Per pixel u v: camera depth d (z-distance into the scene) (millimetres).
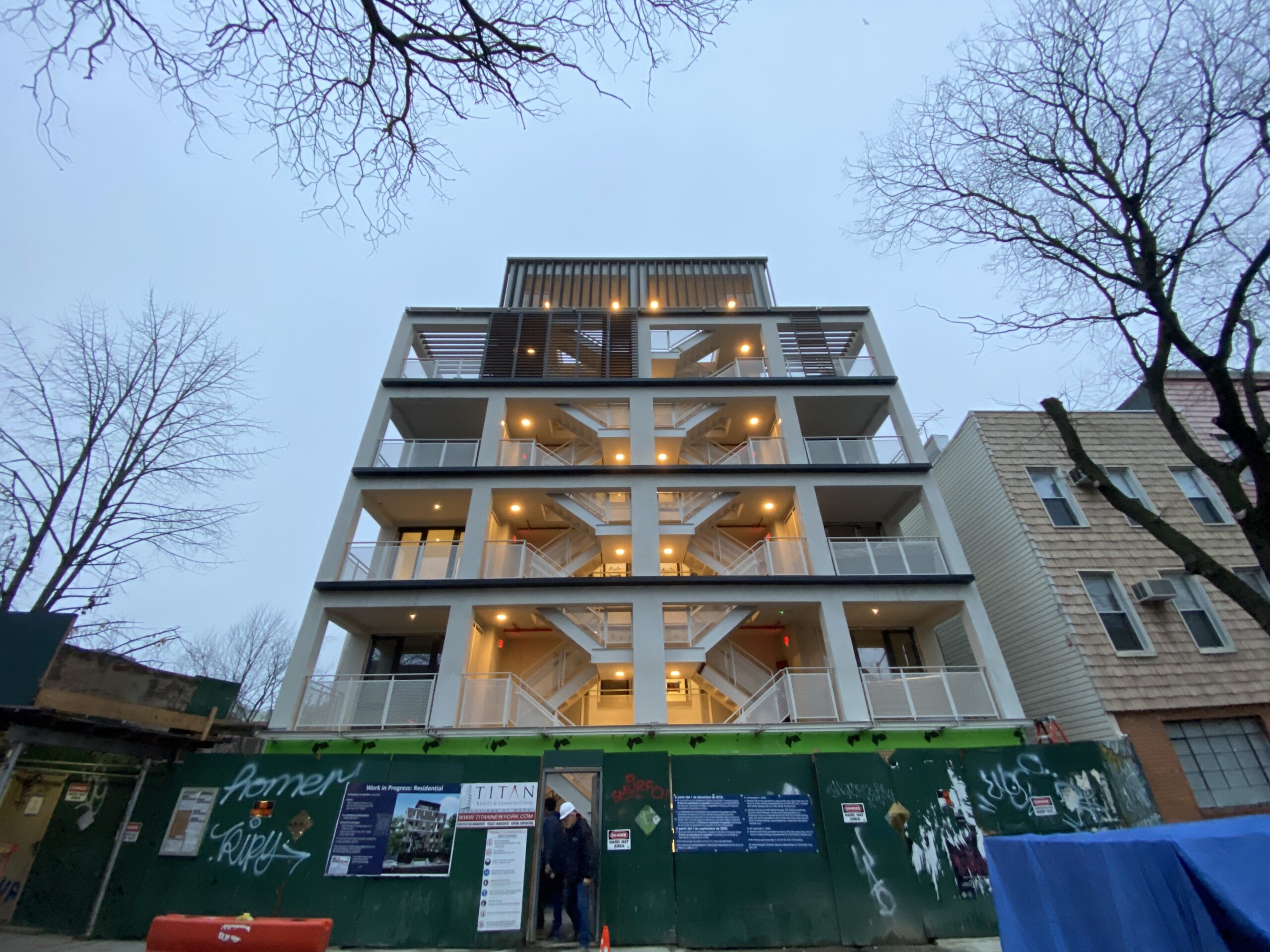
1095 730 12680
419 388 17719
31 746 9336
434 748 12039
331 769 9906
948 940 8727
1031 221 8852
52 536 12430
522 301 21047
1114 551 14656
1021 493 15602
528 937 8578
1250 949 3031
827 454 17078
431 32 4883
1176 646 13414
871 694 12930
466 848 9188
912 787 9867
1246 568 14453
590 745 12148
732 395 18047
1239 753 12312
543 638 16734
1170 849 3432
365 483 15797
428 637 15977
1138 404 18219
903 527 19406
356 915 8789
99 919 8867
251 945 5598
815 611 15102
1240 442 7086
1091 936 3947
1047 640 14094
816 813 9484
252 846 9352
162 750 9789
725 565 16047
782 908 8750
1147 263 7758
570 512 15953
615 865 8953
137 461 13547
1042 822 10008
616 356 19281
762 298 21578
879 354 19016
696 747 12156
